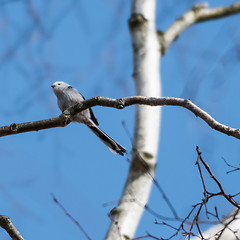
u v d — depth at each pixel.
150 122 10.38
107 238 8.50
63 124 8.64
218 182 7.47
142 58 11.86
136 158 9.64
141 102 8.33
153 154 9.98
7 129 8.52
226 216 7.71
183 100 7.94
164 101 8.09
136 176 9.42
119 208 8.91
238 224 7.54
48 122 8.59
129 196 9.15
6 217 8.15
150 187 9.33
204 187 7.59
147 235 7.77
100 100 8.59
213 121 7.59
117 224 8.52
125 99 8.44
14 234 8.06
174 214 7.84
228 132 7.42
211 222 7.62
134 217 8.79
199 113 7.74
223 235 7.45
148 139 10.16
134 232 8.64
